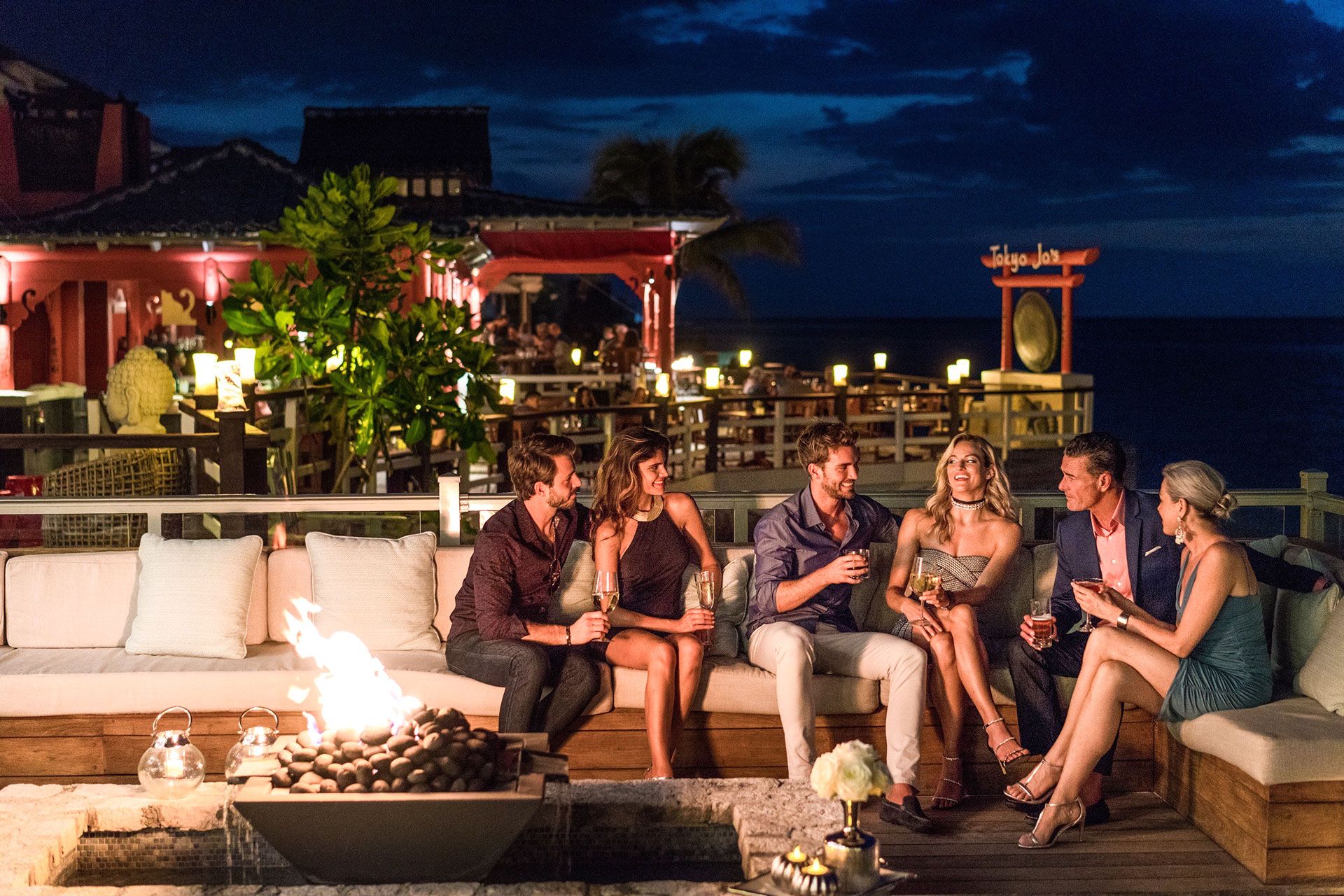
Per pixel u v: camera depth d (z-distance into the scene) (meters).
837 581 4.26
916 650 4.13
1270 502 4.93
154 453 7.28
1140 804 4.17
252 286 7.71
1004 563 4.41
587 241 16.39
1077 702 3.94
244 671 4.27
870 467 12.73
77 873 3.33
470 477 10.48
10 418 10.38
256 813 2.84
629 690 4.22
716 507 5.16
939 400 14.55
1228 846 3.75
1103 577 4.34
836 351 97.88
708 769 4.30
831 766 2.86
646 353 16.73
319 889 2.87
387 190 8.01
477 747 3.00
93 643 4.66
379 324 7.73
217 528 6.80
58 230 12.38
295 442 8.14
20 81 19.69
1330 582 4.07
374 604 4.61
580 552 4.67
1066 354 14.39
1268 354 93.62
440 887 2.89
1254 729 3.57
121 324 18.52
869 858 2.91
